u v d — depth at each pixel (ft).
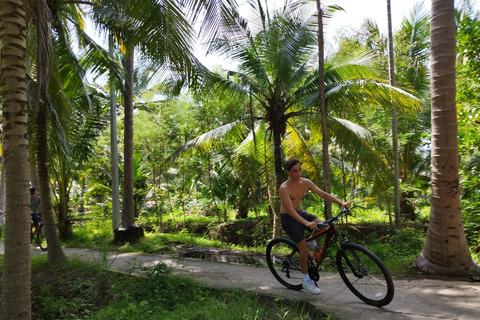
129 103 35.12
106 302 17.04
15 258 12.25
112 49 33.35
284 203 13.57
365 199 32.63
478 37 24.89
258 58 30.09
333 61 29.40
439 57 17.70
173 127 47.62
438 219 17.53
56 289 18.98
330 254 21.57
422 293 13.96
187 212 56.18
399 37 35.22
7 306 12.10
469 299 13.01
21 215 12.44
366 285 13.24
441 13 17.71
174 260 24.20
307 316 12.23
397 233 28.86
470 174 24.44
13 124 12.44
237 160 40.11
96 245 29.81
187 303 15.35
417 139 38.04
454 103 17.52
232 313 12.62
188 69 22.08
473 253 21.48
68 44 24.82
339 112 29.17
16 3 12.54
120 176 55.62
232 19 19.12
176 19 18.88
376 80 26.66
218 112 44.34
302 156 37.17
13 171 12.39
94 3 22.98
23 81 12.71
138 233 34.22
